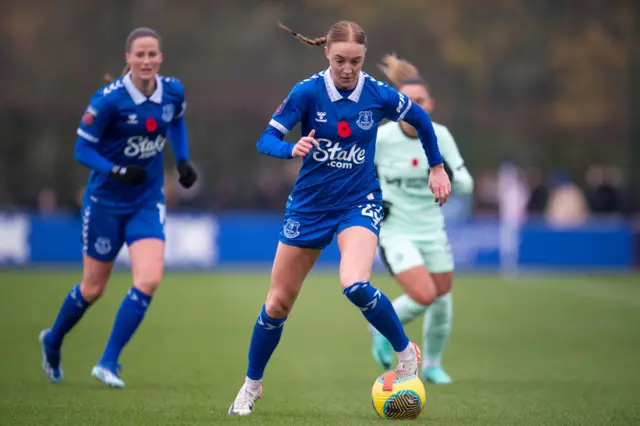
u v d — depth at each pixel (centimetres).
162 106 2584
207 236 7000
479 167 10512
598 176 8631
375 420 2077
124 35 10644
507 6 11056
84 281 2661
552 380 2811
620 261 7094
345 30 1950
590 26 11056
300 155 1911
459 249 7038
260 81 10450
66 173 9606
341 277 1991
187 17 10688
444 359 3278
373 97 2025
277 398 2447
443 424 2031
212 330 3997
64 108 10231
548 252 7069
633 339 3806
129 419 2075
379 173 2789
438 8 10981
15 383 2661
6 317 4375
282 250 2056
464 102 10756
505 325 4247
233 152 9956
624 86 10906
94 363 3105
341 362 3209
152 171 2648
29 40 10550
